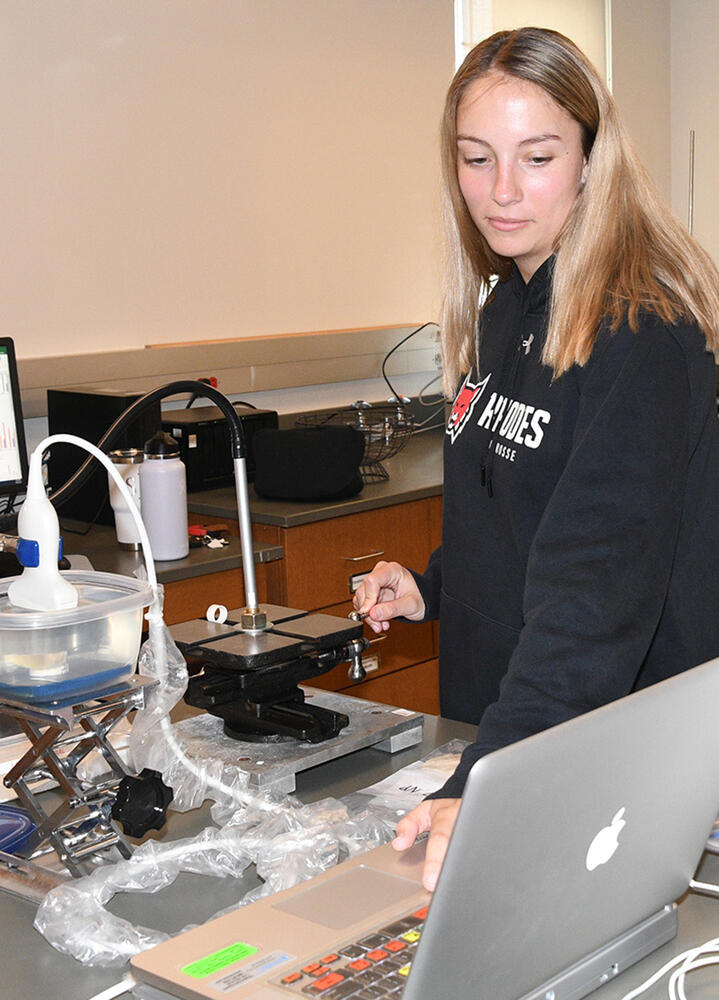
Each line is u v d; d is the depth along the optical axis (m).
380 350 4.16
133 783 1.17
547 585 1.17
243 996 0.89
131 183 3.45
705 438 1.34
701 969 0.98
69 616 1.15
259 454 3.27
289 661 1.49
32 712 1.16
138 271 3.49
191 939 0.97
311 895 1.04
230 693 1.45
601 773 0.84
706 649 1.43
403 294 4.29
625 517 1.18
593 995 0.95
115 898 1.15
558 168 1.35
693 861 1.02
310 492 3.20
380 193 4.16
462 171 1.42
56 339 3.33
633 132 5.11
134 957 0.95
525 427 1.46
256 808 1.27
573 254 1.35
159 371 3.52
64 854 1.17
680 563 1.36
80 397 3.05
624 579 1.15
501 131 1.33
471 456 1.58
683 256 1.36
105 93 3.36
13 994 0.99
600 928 0.94
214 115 3.62
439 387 4.49
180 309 3.61
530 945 0.86
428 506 3.45
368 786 1.39
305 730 1.41
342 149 4.01
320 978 0.90
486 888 0.79
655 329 1.25
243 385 3.75
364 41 4.03
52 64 3.23
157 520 2.80
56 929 1.05
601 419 1.22
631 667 1.14
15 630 1.14
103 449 1.32
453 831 0.75
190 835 1.28
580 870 0.87
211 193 3.65
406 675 3.48
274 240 3.84
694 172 5.27
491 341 1.62
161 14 3.46
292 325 3.93
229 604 2.89
